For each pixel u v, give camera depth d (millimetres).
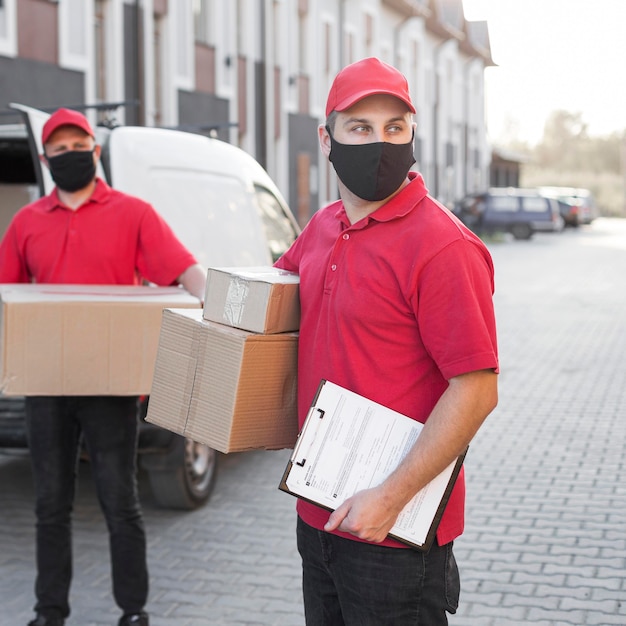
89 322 3824
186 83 21641
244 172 7066
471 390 2469
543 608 4723
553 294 19781
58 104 16828
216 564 5359
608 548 5508
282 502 6465
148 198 5820
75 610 4766
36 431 4168
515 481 6809
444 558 2684
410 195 2611
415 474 2477
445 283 2480
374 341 2584
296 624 4613
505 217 40906
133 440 4262
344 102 2555
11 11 15422
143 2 19531
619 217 79375
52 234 4328
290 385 2771
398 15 38375
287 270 2973
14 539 5809
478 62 52625
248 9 24625
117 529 4262
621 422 8562
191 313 2863
